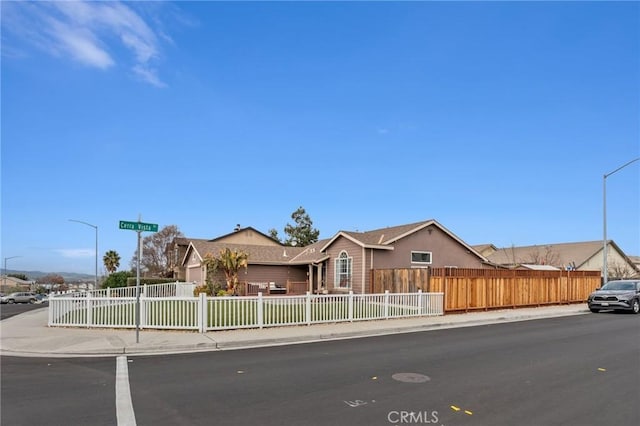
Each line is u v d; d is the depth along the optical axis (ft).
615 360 32.71
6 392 24.57
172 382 26.48
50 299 51.90
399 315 59.11
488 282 72.08
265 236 175.63
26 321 59.52
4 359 34.78
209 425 19.11
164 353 36.42
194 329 45.52
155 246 234.79
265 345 40.04
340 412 20.74
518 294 77.05
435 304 63.26
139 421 19.71
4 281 320.91
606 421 19.56
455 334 47.14
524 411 20.86
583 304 87.25
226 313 47.01
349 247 95.66
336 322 52.70
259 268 116.26
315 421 19.53
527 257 186.29
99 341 40.47
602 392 24.06
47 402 22.65
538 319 63.77
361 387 25.04
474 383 25.89
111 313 49.08
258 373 28.66
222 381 26.61
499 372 28.71
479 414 20.43
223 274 107.86
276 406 21.67
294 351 36.81
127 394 23.99
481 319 59.06
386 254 92.68
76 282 385.91
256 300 48.11
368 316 55.67
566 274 86.48
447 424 19.17
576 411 20.88
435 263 98.48
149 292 100.01
